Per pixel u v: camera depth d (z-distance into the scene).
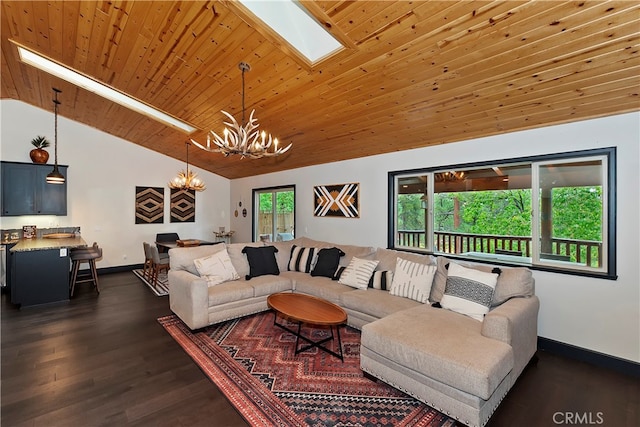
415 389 2.10
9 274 4.96
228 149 2.97
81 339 3.14
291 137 4.43
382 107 3.17
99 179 6.20
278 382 2.40
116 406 2.10
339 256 4.17
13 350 2.89
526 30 1.94
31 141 5.45
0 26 3.06
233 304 3.56
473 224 3.61
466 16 1.93
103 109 5.08
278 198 6.47
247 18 2.31
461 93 2.67
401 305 2.97
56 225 5.76
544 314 2.98
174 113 4.46
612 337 2.62
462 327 2.33
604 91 2.32
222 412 2.05
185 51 2.93
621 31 1.82
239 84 3.31
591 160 2.77
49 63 4.03
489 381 1.77
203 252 4.05
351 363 2.69
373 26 2.16
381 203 4.38
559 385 2.38
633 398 2.22
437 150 3.77
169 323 3.57
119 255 6.43
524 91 2.49
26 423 1.93
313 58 2.70
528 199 3.19
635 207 2.50
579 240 2.86
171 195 7.15
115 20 2.67
